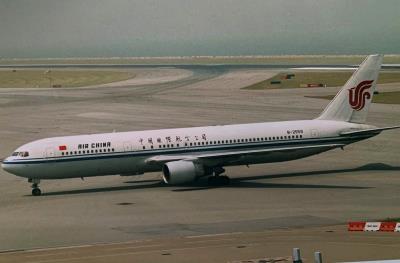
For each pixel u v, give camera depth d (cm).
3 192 16425
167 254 10300
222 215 13162
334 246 10462
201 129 16625
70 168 15638
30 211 14112
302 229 11775
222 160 16250
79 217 13388
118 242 11256
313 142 17100
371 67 17612
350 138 17362
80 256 10362
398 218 12331
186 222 12638
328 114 17600
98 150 15762
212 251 10406
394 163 19050
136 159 15962
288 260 9719
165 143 16162
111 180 17625
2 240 11675
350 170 18075
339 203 13950
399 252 9969
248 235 11450
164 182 16925
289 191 15412
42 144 15675
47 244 11288
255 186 16162
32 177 15625
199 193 15450
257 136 16750
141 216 13288
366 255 9856
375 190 15275
